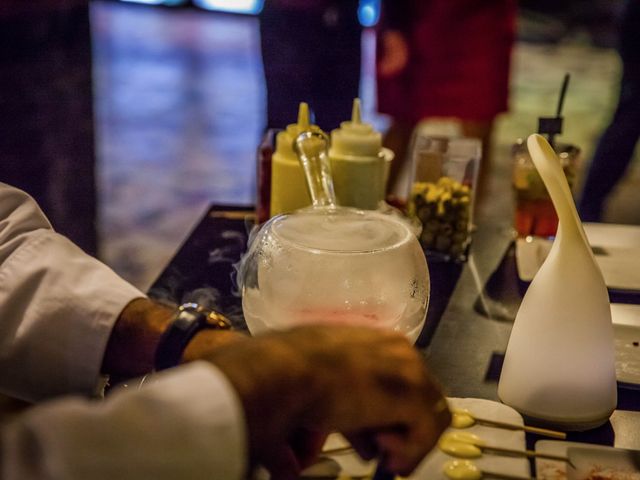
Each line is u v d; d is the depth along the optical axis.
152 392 0.46
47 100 2.38
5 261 0.79
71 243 0.81
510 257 1.23
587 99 5.06
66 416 0.44
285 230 0.80
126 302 0.76
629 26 2.50
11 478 0.42
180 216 3.23
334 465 0.67
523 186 1.27
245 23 8.07
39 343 0.75
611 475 0.69
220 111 4.84
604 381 0.76
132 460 0.44
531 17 7.64
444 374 0.86
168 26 7.59
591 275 0.75
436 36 2.32
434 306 1.04
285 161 1.14
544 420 0.76
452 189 1.21
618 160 2.63
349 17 2.34
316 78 2.40
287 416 0.51
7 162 2.38
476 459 0.69
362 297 0.75
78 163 2.53
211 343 0.70
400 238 0.80
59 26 2.32
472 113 2.41
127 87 5.29
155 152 4.02
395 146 2.48
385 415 0.52
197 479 0.46
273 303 0.77
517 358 0.77
